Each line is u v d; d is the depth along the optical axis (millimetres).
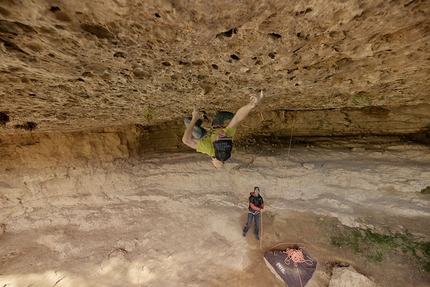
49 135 7242
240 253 6312
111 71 3375
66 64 3016
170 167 7793
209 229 6969
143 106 5215
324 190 6746
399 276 5039
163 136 8344
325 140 7688
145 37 2627
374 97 5445
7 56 2688
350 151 7094
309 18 2490
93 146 7605
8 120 4984
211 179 7652
